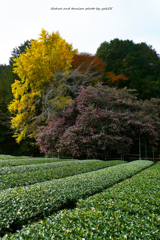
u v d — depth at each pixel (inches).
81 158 474.6
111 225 73.4
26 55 568.7
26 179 171.5
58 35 597.9
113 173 200.4
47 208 105.0
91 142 401.4
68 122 478.0
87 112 418.0
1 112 644.7
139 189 127.0
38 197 113.4
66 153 483.8
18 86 567.8
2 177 174.6
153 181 153.3
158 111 579.5
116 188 132.0
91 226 73.4
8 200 106.0
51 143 452.1
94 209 91.8
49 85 587.2
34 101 589.3
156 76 911.7
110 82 741.9
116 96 481.4
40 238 65.8
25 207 100.2
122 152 429.4
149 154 569.9
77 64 685.3
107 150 431.2
